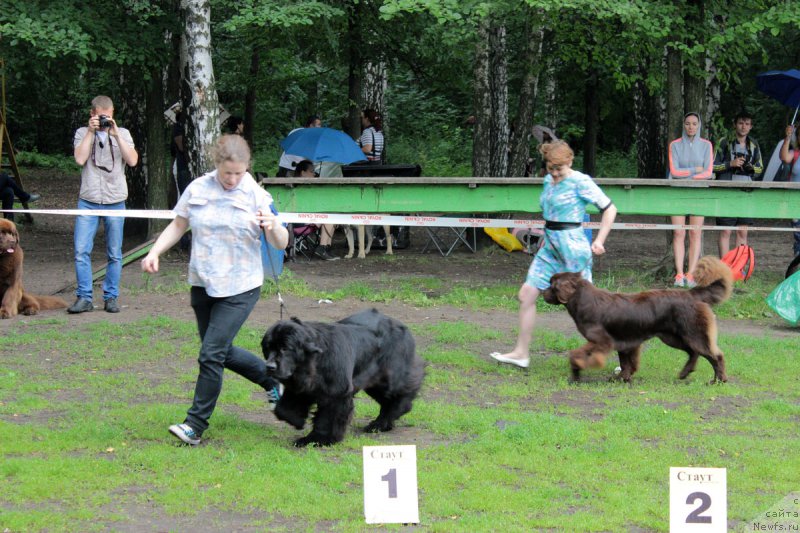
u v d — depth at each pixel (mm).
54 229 17797
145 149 16422
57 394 6938
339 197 11320
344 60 17734
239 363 6074
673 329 7477
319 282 12133
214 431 6066
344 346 5539
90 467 5262
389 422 6148
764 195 11328
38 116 35562
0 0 12852
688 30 12633
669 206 11336
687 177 11828
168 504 4793
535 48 15625
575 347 8781
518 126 15930
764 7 12547
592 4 11539
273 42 16781
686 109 13102
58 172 32875
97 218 9883
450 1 11828
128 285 11562
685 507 4293
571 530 4531
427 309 10547
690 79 13031
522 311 7938
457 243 15891
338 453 5648
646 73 15914
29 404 6547
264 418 6527
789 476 5305
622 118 30406
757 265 14469
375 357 5887
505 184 11281
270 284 11320
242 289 5645
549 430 6066
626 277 12922
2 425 5926
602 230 7465
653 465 5480
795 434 6195
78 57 13125
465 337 9055
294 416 5641
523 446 5816
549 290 7473
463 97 34094
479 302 10930
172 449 5617
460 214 15570
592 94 21203
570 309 7457
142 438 5891
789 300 9945
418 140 30453
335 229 16969
